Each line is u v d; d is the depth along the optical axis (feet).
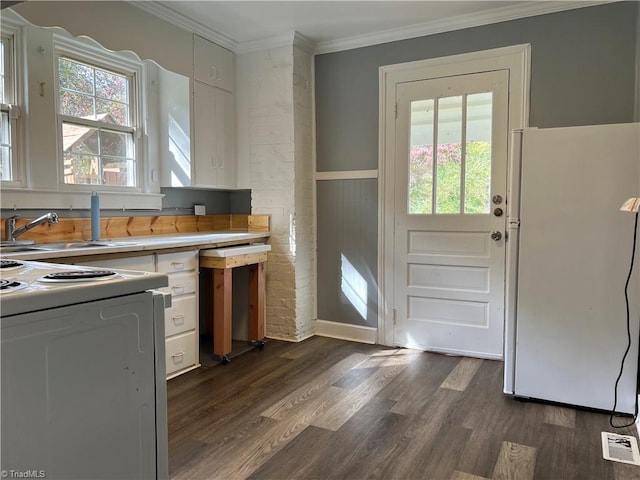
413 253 11.75
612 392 7.98
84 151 9.93
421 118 11.47
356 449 6.83
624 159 7.72
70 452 3.47
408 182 11.71
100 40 8.96
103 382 3.71
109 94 10.45
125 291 3.87
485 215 10.93
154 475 4.17
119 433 3.84
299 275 12.41
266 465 6.41
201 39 11.39
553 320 8.27
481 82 10.77
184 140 11.22
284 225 12.30
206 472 6.23
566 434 7.27
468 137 10.97
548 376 8.36
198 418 7.82
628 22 9.46
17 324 3.14
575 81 9.93
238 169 12.84
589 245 7.97
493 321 10.98
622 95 9.57
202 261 10.58
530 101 10.34
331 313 12.89
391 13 10.52
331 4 10.04
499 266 10.85
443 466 6.40
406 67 11.54
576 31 9.87
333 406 8.31
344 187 12.50
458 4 10.07
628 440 7.04
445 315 11.48
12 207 8.46
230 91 12.51
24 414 3.18
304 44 12.16
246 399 8.61
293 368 10.29
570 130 8.00
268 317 12.69
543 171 8.19
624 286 7.82
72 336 3.48
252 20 10.88
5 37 8.52
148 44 9.95
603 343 7.98
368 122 12.09
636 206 6.49
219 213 13.39
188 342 10.05
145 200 11.11
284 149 12.14
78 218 9.66
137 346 3.98
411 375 9.87
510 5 10.12
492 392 8.95
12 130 8.57
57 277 3.92
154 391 4.14
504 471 6.27
